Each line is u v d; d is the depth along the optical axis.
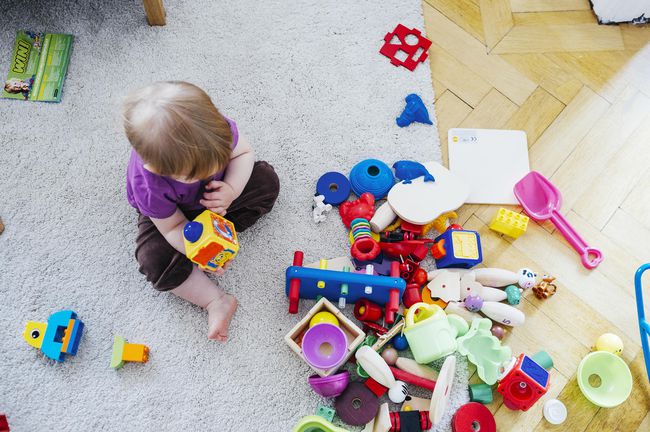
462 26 1.58
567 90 1.53
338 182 1.39
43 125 1.43
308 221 1.39
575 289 1.37
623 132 1.50
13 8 1.50
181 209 1.26
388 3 1.58
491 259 1.39
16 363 1.26
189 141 0.98
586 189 1.45
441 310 1.24
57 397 1.25
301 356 1.23
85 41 1.50
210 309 1.29
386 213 1.34
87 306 1.31
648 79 1.55
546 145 1.48
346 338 1.20
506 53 1.56
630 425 1.28
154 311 1.32
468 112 1.50
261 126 1.46
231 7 1.55
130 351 1.25
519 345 1.33
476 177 1.45
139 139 0.98
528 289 1.37
